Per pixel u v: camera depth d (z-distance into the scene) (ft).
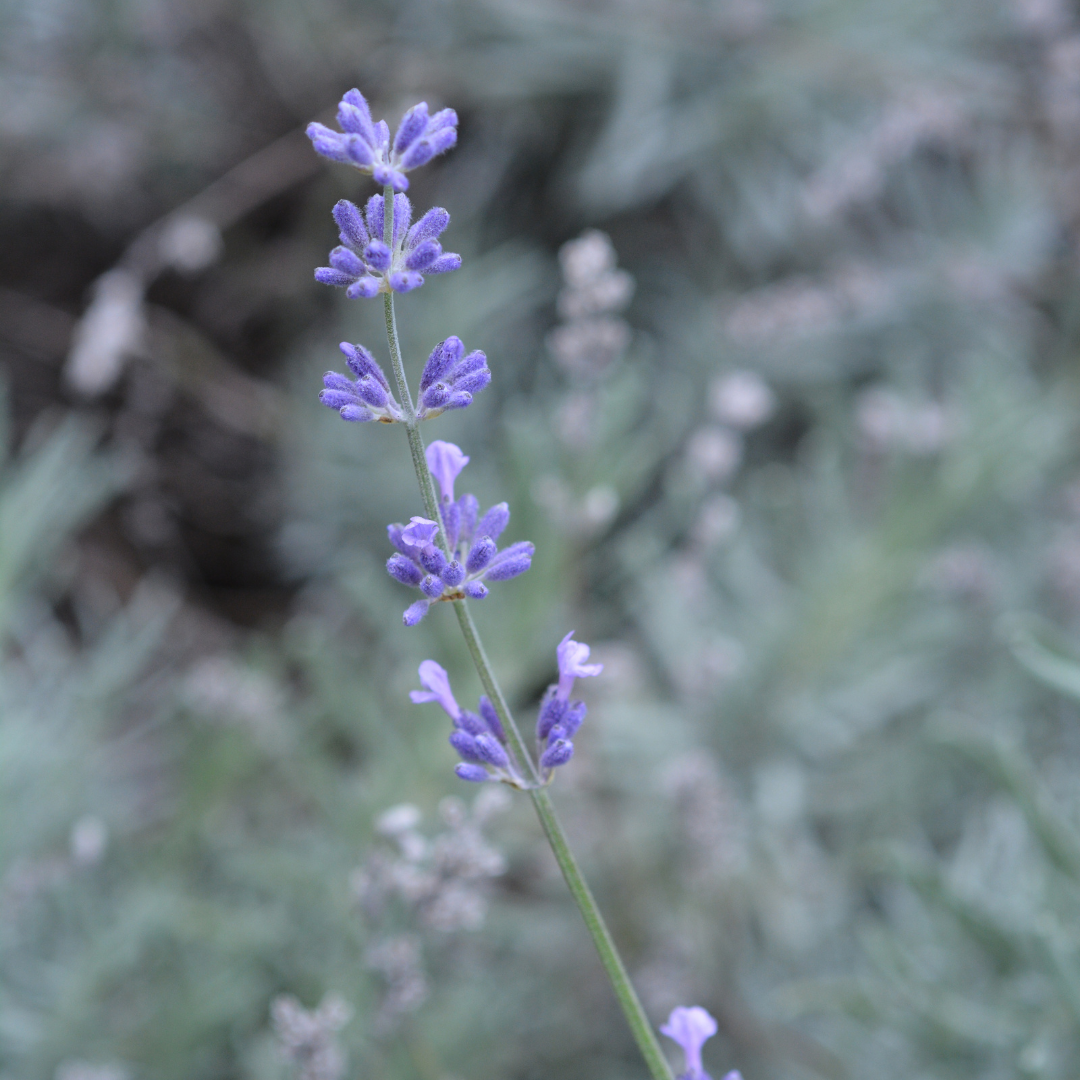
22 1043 1.88
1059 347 3.48
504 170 3.50
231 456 3.35
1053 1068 1.66
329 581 3.12
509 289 3.11
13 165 3.37
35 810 1.96
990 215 3.47
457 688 1.99
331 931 2.02
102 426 3.37
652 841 2.37
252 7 3.31
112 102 3.33
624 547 2.63
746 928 2.43
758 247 3.39
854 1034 2.10
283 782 2.51
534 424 2.28
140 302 3.02
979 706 2.65
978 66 3.38
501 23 3.31
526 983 2.22
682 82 3.37
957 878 2.01
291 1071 1.84
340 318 3.27
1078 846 1.63
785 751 2.54
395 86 3.27
